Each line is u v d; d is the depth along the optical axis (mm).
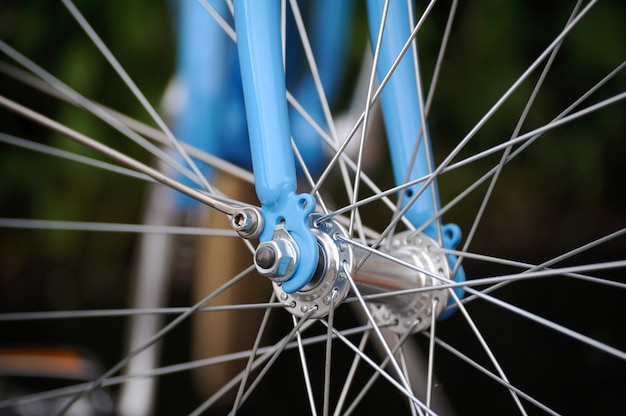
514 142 529
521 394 536
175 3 1345
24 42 1572
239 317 947
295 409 1287
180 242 943
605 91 1688
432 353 565
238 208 526
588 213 2033
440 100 1690
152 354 942
